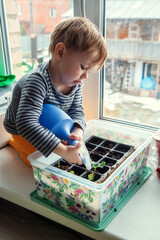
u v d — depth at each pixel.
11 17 1.18
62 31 0.72
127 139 0.96
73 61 0.71
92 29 0.71
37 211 0.80
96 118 1.10
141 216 0.73
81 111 0.90
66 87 0.83
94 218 0.71
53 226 0.86
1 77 1.19
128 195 0.80
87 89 1.07
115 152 0.86
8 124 0.90
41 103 0.73
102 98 1.09
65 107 0.86
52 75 0.78
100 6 0.92
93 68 0.75
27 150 0.90
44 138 0.68
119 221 0.72
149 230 0.69
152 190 0.83
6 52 1.25
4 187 0.86
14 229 0.84
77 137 0.72
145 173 0.90
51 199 0.78
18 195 0.83
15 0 1.14
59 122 0.73
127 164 0.75
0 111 1.04
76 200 0.72
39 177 0.77
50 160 0.83
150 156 0.98
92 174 0.75
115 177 0.71
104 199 0.69
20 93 0.80
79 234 0.83
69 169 0.78
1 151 1.06
